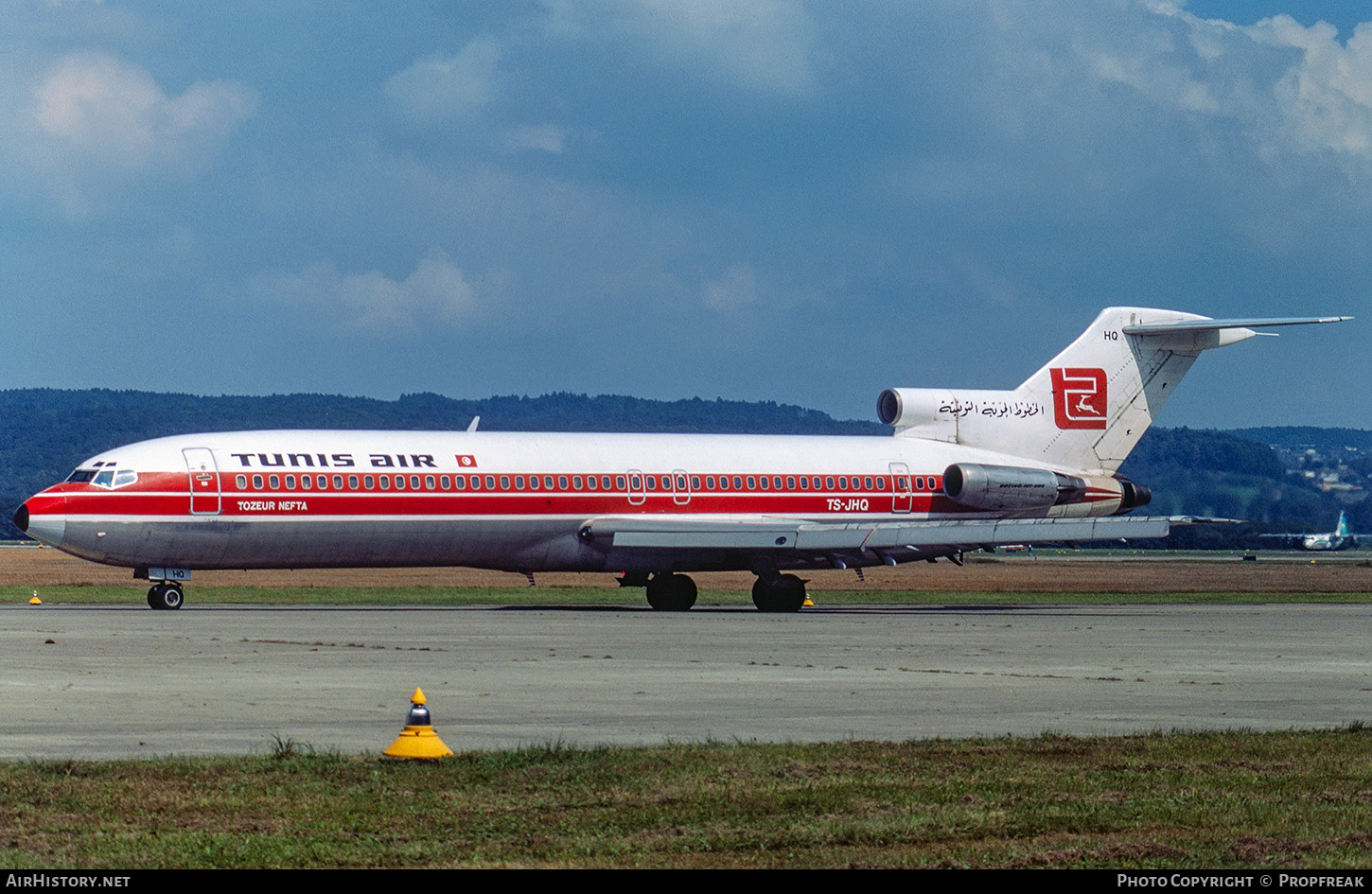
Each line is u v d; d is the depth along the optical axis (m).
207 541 137.75
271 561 141.88
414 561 148.50
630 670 84.50
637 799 45.19
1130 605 182.00
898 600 192.25
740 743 55.53
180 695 69.69
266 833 40.81
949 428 174.38
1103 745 56.09
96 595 175.75
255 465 140.00
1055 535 155.12
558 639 107.38
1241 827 42.91
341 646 97.56
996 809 44.69
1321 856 39.53
